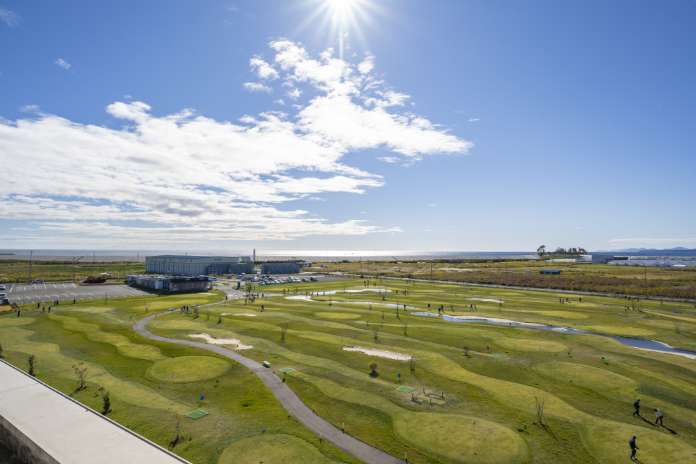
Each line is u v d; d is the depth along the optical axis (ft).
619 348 208.64
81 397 137.80
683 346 218.38
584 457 104.22
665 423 124.26
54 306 326.65
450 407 134.31
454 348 207.10
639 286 465.47
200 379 157.28
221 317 285.43
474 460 102.47
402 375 165.17
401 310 326.03
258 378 159.02
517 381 160.25
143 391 144.36
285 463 98.84
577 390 151.23
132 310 311.06
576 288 474.49
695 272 648.79
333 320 278.26
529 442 111.65
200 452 103.30
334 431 116.78
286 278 622.95
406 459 102.37
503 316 301.63
